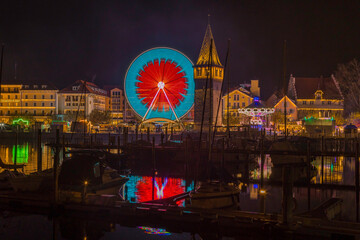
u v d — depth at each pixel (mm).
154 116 91188
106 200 22172
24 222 21391
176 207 21375
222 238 19172
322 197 29328
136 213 20969
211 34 106812
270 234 18281
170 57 90562
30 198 23844
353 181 37781
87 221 21562
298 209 25125
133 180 38281
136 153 52625
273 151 44938
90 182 27500
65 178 26750
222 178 36125
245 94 131375
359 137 77438
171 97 90688
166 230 20297
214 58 105438
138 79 90188
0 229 20312
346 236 17125
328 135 88562
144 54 90000
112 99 167000
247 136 72500
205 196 22703
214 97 102875
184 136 82375
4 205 23844
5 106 154750
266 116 107062
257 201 27000
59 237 19312
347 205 26500
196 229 19703
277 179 37906
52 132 110875
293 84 133000
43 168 47281
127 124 122125
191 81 90500
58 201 22828
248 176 40156
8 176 27766
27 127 121375
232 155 50156
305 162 46625
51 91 152375
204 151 49812
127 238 19109
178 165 50844
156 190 32219
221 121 102938
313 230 17688
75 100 150375
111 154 46938
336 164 56562
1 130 116562
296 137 63812
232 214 20062
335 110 127562
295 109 125938
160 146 56188
